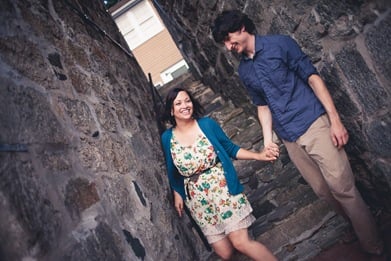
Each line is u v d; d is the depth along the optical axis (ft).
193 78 20.70
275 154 6.58
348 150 7.03
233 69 11.56
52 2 7.18
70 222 4.04
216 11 10.28
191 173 7.01
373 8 4.66
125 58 13.02
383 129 5.62
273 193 9.82
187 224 9.20
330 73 6.21
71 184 4.48
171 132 7.37
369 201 7.62
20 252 3.07
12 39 4.72
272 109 6.07
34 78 4.86
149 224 6.45
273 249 8.22
